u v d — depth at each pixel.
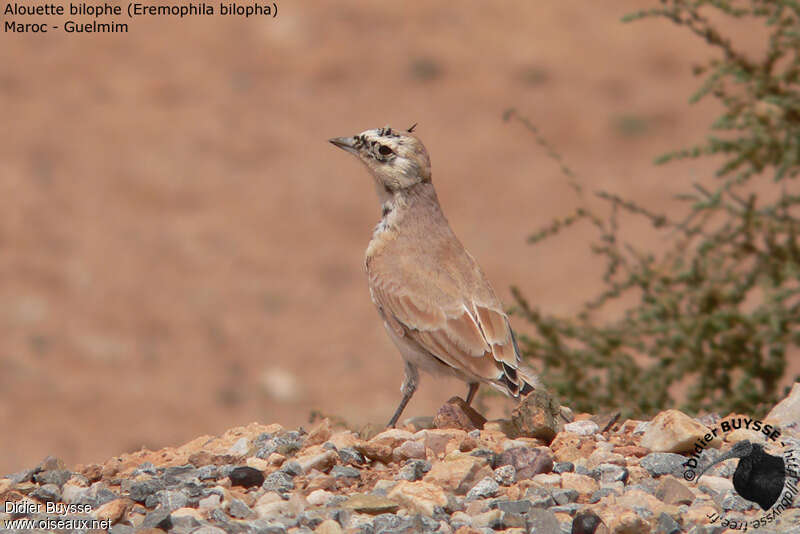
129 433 30.30
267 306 37.66
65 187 43.00
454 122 49.31
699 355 17.92
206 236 41.22
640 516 10.86
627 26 55.69
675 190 44.06
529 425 13.19
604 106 50.19
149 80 50.38
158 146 46.28
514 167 46.59
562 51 53.91
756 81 18.17
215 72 51.59
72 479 12.69
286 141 47.59
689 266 19.23
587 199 43.94
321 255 40.72
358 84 51.59
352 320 37.28
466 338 14.40
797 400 13.67
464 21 56.16
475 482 11.74
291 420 31.39
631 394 17.84
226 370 34.06
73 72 50.38
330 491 11.87
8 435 29.73
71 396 31.97
